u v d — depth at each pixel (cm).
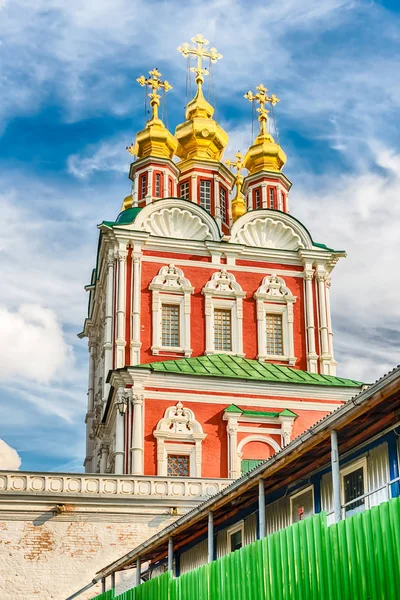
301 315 4997
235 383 4375
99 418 5419
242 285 4962
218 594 1934
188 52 6072
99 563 3334
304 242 5138
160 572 3077
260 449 4294
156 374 4303
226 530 2517
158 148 5556
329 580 1484
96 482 3450
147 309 4756
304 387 4441
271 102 6022
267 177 5653
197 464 4209
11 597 3222
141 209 4984
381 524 1352
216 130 5784
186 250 4925
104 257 5028
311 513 2019
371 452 1778
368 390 1432
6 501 3331
